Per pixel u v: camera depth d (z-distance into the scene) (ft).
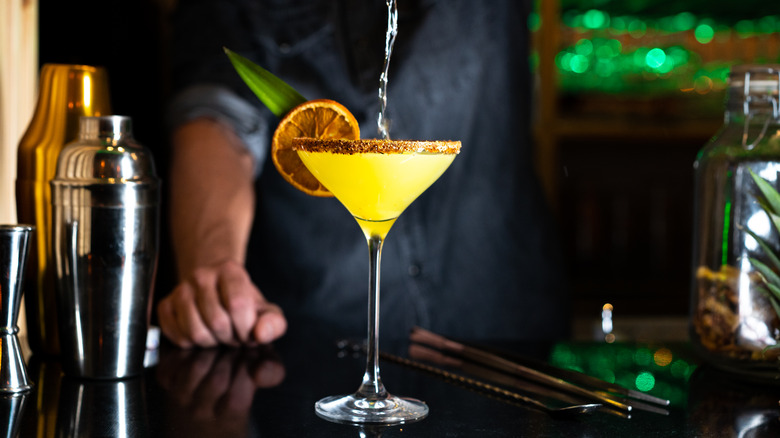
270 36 5.08
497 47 5.63
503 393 3.30
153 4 8.09
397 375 3.51
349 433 2.93
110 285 3.30
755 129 3.35
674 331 10.41
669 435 2.96
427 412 3.10
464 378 3.46
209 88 4.78
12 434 2.88
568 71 11.28
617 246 11.22
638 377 3.52
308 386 3.35
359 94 5.23
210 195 4.41
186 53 4.93
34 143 3.48
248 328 3.76
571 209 11.21
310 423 3.00
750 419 3.09
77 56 6.68
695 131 10.91
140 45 7.63
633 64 11.17
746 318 3.35
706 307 3.45
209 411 3.09
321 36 5.16
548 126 10.88
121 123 3.33
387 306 5.43
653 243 11.24
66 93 3.50
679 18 11.24
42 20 6.53
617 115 11.17
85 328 3.32
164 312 3.83
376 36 5.23
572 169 11.27
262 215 5.38
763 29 11.25
